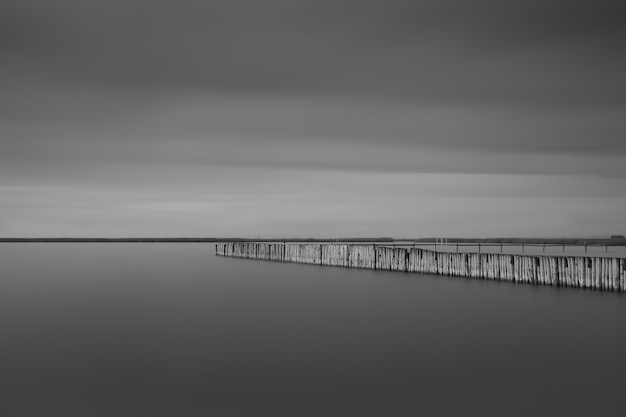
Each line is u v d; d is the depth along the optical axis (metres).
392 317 25.38
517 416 13.77
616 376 16.53
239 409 14.22
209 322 24.55
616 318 24.11
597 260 29.09
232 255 73.38
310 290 34.59
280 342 20.62
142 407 14.34
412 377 16.50
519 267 33.00
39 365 17.75
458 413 13.97
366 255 45.38
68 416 13.85
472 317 25.11
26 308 28.92
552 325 23.19
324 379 16.36
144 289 36.72
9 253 104.00
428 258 39.38
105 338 21.44
